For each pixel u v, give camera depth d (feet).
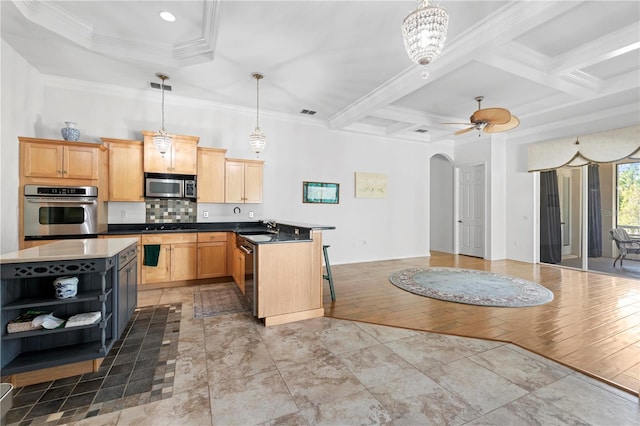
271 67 11.80
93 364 6.79
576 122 17.21
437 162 26.30
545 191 19.65
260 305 9.38
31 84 11.82
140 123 14.47
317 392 6.06
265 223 15.71
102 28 9.86
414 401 5.78
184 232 13.73
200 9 8.77
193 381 6.42
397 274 16.46
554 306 11.16
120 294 7.76
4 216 10.17
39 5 8.62
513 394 6.00
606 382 6.36
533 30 9.46
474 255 22.79
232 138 16.51
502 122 12.87
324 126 19.22
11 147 10.55
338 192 19.72
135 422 5.19
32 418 5.25
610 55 9.98
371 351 7.81
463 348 7.98
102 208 12.84
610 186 16.63
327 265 12.14
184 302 11.72
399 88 12.61
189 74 12.46
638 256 15.56
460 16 8.57
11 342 6.26
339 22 8.91
